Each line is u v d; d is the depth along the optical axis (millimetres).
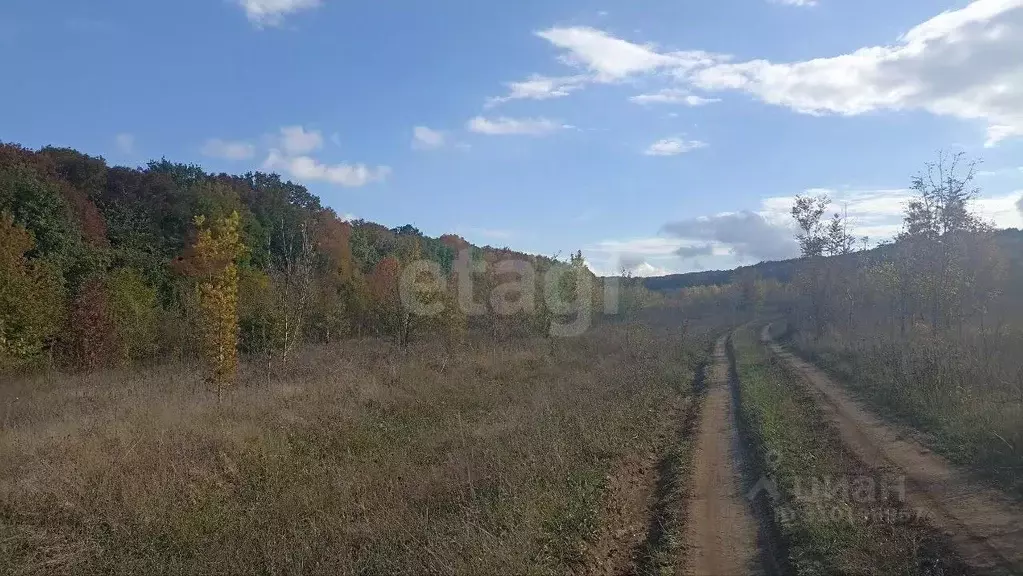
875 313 31781
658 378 20391
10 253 21891
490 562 6180
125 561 7246
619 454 10750
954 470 8992
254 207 46812
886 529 7035
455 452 11023
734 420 14516
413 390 16891
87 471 9430
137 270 32406
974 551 6258
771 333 47312
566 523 7543
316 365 21406
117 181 42156
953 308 21859
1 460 10055
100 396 15406
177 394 15445
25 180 29109
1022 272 26906
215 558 7262
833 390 17438
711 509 8406
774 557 6793
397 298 26797
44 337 22375
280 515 8547
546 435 11055
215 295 15266
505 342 29000
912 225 23156
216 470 10102
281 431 12047
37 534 7914
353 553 7410
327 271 35562
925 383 13898
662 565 6711
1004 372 13438
